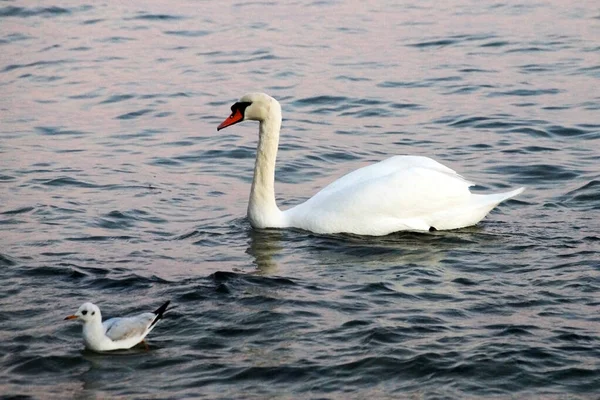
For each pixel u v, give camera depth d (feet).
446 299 44.01
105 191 61.05
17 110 80.43
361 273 47.24
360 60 93.86
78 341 40.06
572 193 59.52
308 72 90.33
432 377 37.24
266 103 54.54
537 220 55.01
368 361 38.27
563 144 69.82
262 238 52.85
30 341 39.99
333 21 109.29
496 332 40.60
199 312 42.60
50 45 100.78
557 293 44.37
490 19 108.27
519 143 70.13
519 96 81.61
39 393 36.17
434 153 68.95
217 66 92.99
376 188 53.42
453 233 53.11
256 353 39.04
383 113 78.69
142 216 56.44
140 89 86.02
